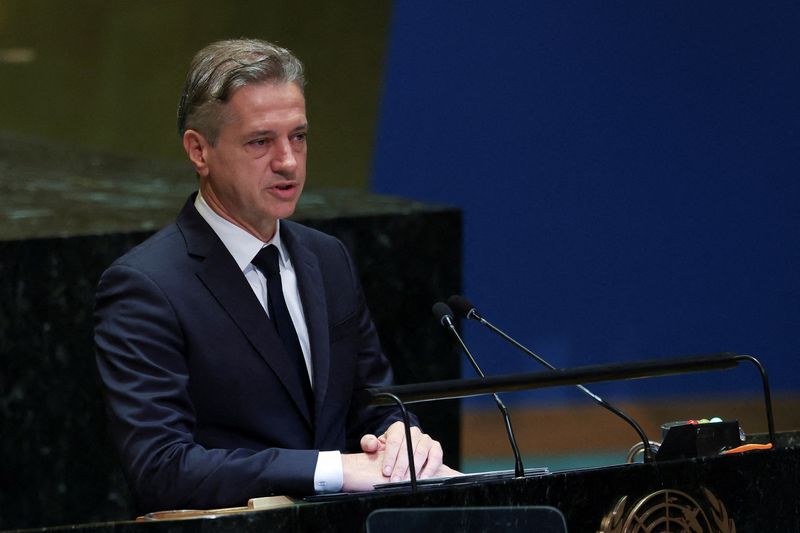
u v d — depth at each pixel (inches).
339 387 382.0
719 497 316.2
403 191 981.2
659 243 973.8
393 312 651.5
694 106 968.3
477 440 912.3
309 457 340.2
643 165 970.1
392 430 360.8
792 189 976.9
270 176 357.1
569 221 968.9
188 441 346.6
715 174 973.2
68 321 597.3
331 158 1017.5
